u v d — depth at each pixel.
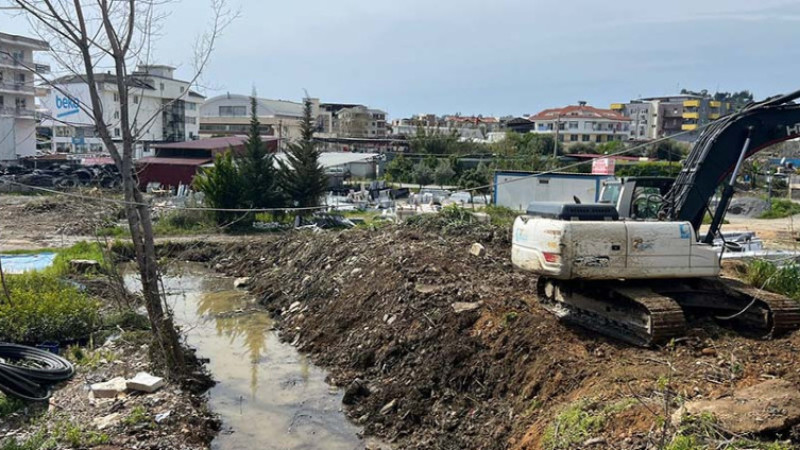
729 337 10.60
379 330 13.95
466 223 21.83
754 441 6.86
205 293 21.44
